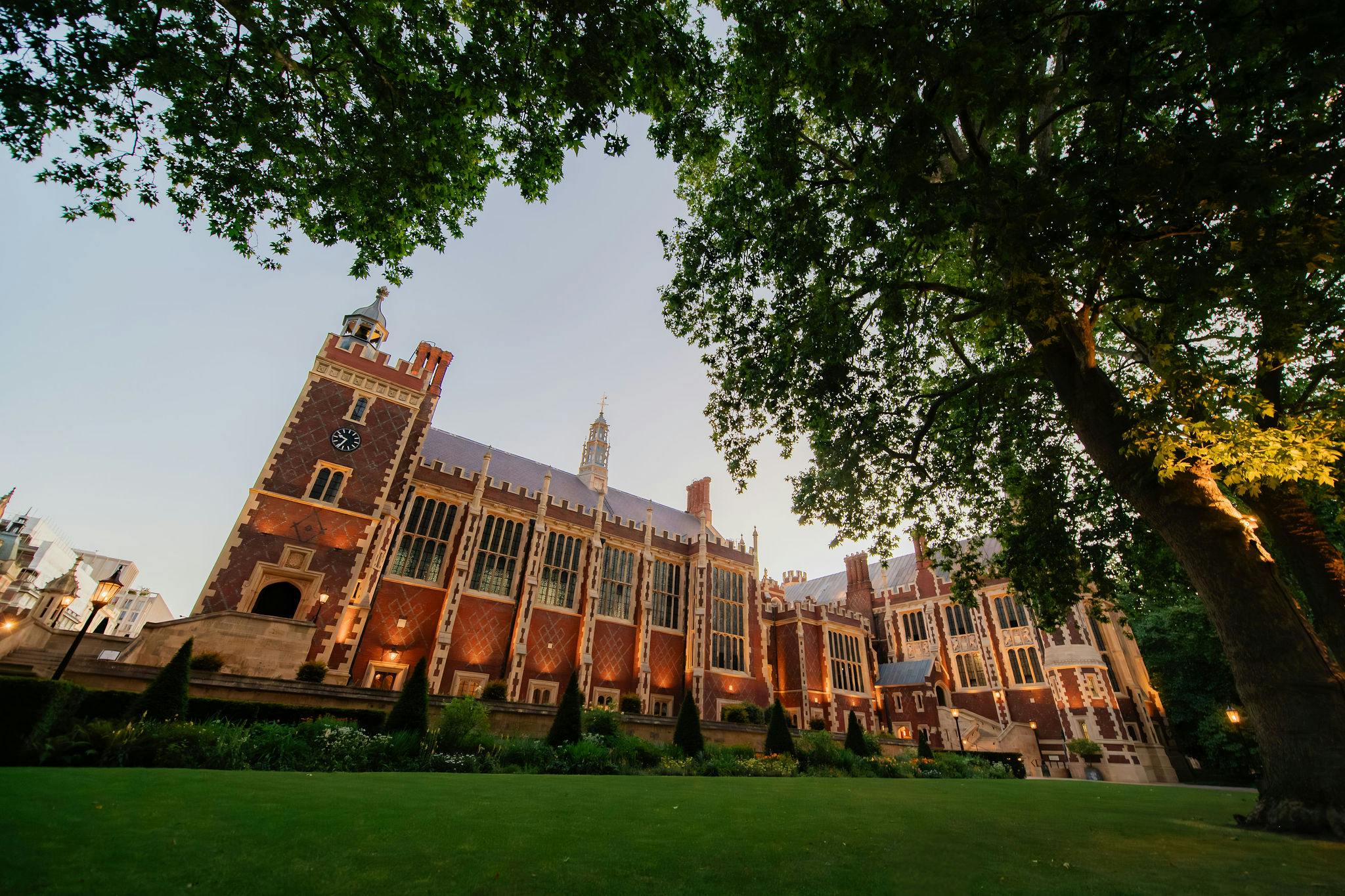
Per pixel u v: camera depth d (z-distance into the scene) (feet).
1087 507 56.59
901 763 89.10
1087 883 18.35
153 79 30.09
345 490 91.35
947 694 158.10
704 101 37.76
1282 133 24.97
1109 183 26.45
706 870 18.08
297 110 34.27
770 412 49.80
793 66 35.17
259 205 35.60
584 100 30.68
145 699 42.11
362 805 24.56
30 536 258.78
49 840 15.42
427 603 100.89
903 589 181.06
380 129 34.58
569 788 37.81
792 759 78.43
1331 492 40.57
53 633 66.28
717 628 139.03
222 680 55.26
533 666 108.37
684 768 65.72
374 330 107.65
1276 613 30.58
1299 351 32.50
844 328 43.78
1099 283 34.68
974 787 59.52
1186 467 30.99
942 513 60.70
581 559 124.06
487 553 111.14
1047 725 136.77
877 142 34.42
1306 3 20.57
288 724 51.47
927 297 50.88
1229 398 29.63
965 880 18.34
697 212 55.16
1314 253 23.67
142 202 32.65
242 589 78.69
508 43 31.50
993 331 51.24
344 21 31.91
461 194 38.58
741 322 47.39
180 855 15.46
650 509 141.08
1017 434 57.16
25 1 26.27
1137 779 115.75
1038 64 30.40
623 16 29.17
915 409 52.60
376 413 99.04
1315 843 25.59
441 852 18.04
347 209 37.14
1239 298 27.84
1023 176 30.14
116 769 28.89
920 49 26.78
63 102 28.58
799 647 157.99
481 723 58.75
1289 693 29.37
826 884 17.15
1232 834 28.55
